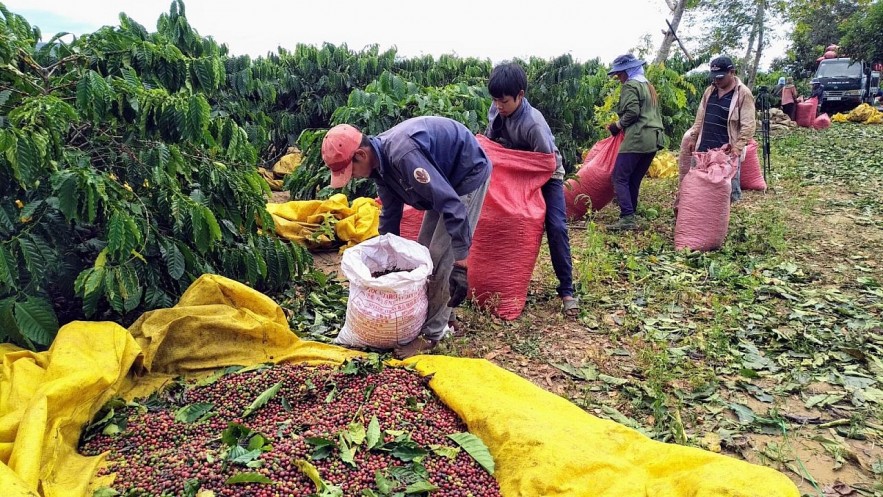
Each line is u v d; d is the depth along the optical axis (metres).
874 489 2.39
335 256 5.30
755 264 5.20
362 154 2.96
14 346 2.71
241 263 3.91
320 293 4.39
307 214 5.37
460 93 7.57
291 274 4.26
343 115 6.41
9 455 2.13
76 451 2.42
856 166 10.31
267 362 3.10
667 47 12.59
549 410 2.62
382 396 2.69
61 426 2.34
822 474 2.51
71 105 3.16
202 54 4.86
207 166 3.79
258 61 8.77
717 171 5.54
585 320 4.05
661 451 2.29
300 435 2.42
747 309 4.25
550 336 3.84
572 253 5.48
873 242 5.96
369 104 6.45
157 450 2.44
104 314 3.45
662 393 3.05
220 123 3.72
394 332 3.28
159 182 3.34
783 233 6.20
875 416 2.92
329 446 2.32
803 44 32.53
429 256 3.34
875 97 23.77
